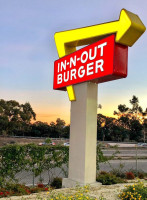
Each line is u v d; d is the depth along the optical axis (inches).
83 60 310.7
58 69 364.2
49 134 2591.0
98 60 285.0
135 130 3358.8
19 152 354.3
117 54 267.3
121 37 260.1
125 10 257.3
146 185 305.1
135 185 259.4
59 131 2596.0
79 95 324.2
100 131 3073.3
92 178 308.5
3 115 2287.2
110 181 326.6
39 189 303.3
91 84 316.8
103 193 260.2
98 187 295.1
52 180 390.3
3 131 2071.9
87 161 304.5
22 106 2449.6
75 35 329.1
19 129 2375.7
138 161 792.9
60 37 355.9
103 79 291.7
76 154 319.6
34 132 2529.5
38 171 370.9
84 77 306.5
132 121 3440.0
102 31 286.8
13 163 350.6
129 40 267.4
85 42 334.3
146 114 3659.0
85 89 313.6
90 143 309.6
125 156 901.8
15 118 2346.2
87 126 308.3
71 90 332.5
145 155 1008.9
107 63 271.0
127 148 1298.0
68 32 341.7
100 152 453.1
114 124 3213.6
